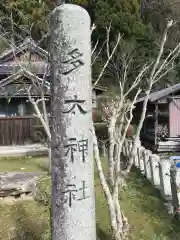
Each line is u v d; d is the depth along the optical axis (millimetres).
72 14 3273
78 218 3398
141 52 18281
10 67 13727
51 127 3492
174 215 6133
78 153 3375
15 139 13719
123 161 10367
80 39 3307
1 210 7121
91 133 3471
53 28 3361
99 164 4629
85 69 3359
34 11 10734
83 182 3408
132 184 8117
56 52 3336
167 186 7035
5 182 8273
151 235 5547
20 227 6199
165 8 25469
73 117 3338
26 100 12305
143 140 16406
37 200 7629
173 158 11234
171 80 20359
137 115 17031
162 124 15859
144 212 6523
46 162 11773
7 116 13570
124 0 22062
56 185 3445
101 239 5477
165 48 16844
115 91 14711
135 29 21203
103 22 20859
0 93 12328
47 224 6109
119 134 5266
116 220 4711
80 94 3340
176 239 5414
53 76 3396
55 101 3387
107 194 4578
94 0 22172
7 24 10102
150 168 8305
